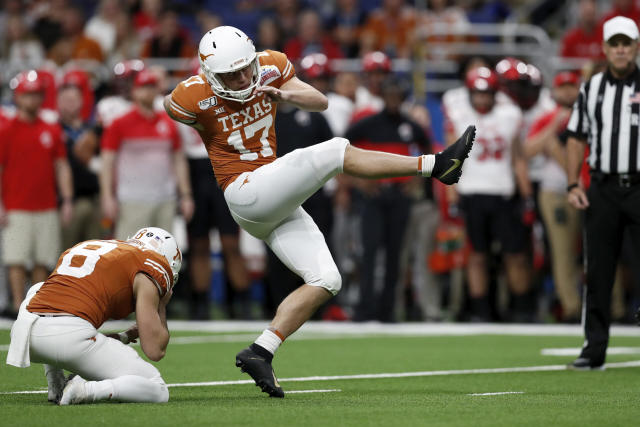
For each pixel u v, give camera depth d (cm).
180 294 4022
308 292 1750
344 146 1733
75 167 3600
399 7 4853
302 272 1770
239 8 5362
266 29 4428
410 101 4459
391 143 3506
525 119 3762
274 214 1750
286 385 2016
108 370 1600
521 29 4553
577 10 5028
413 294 3912
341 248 3947
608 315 2302
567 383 2058
